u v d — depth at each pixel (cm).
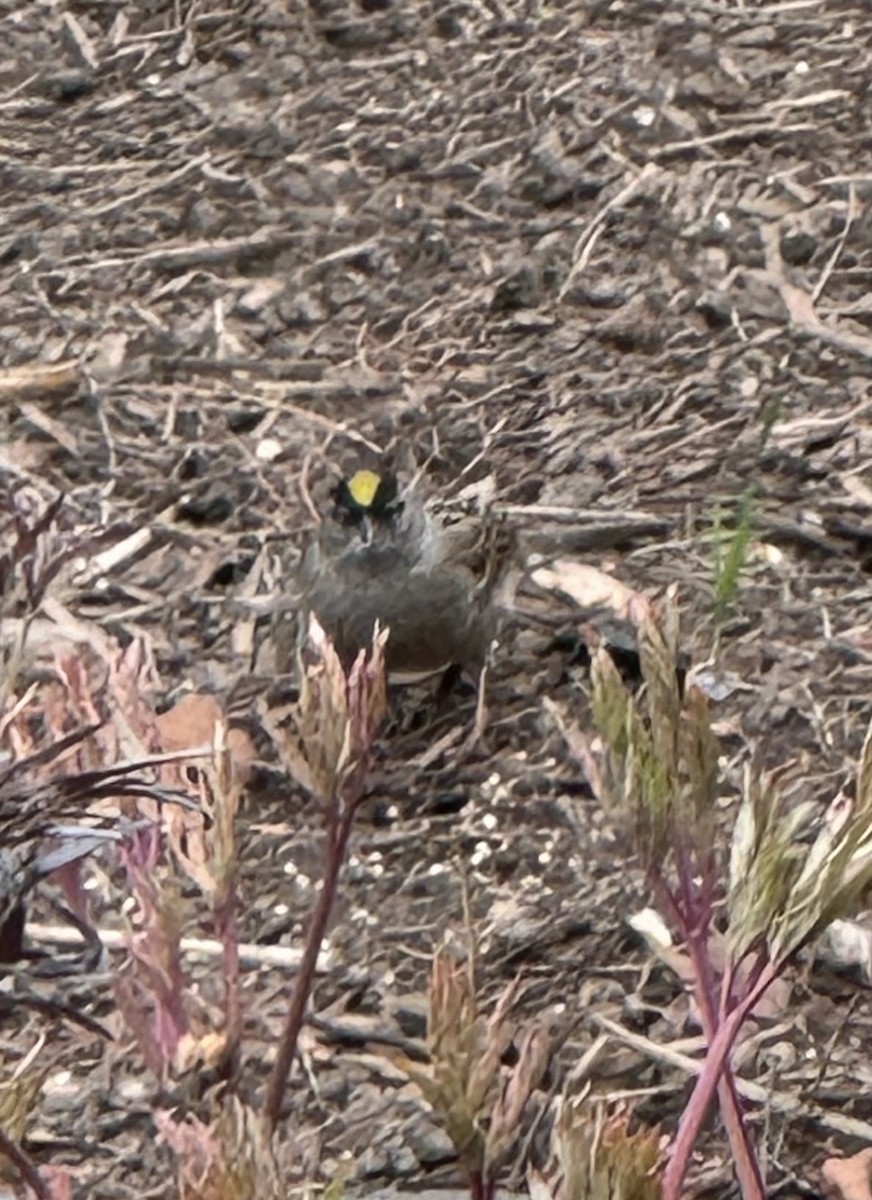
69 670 445
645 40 1062
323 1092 562
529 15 1083
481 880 639
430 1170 539
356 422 855
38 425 855
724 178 977
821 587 757
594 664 368
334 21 1089
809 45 1053
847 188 964
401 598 686
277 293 928
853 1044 568
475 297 921
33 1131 546
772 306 904
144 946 418
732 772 671
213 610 755
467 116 1023
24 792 353
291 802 670
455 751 693
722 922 592
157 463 834
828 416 844
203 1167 343
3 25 1103
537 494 812
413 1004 591
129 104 1046
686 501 805
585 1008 588
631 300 913
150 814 428
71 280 937
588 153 995
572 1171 321
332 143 1012
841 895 345
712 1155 534
